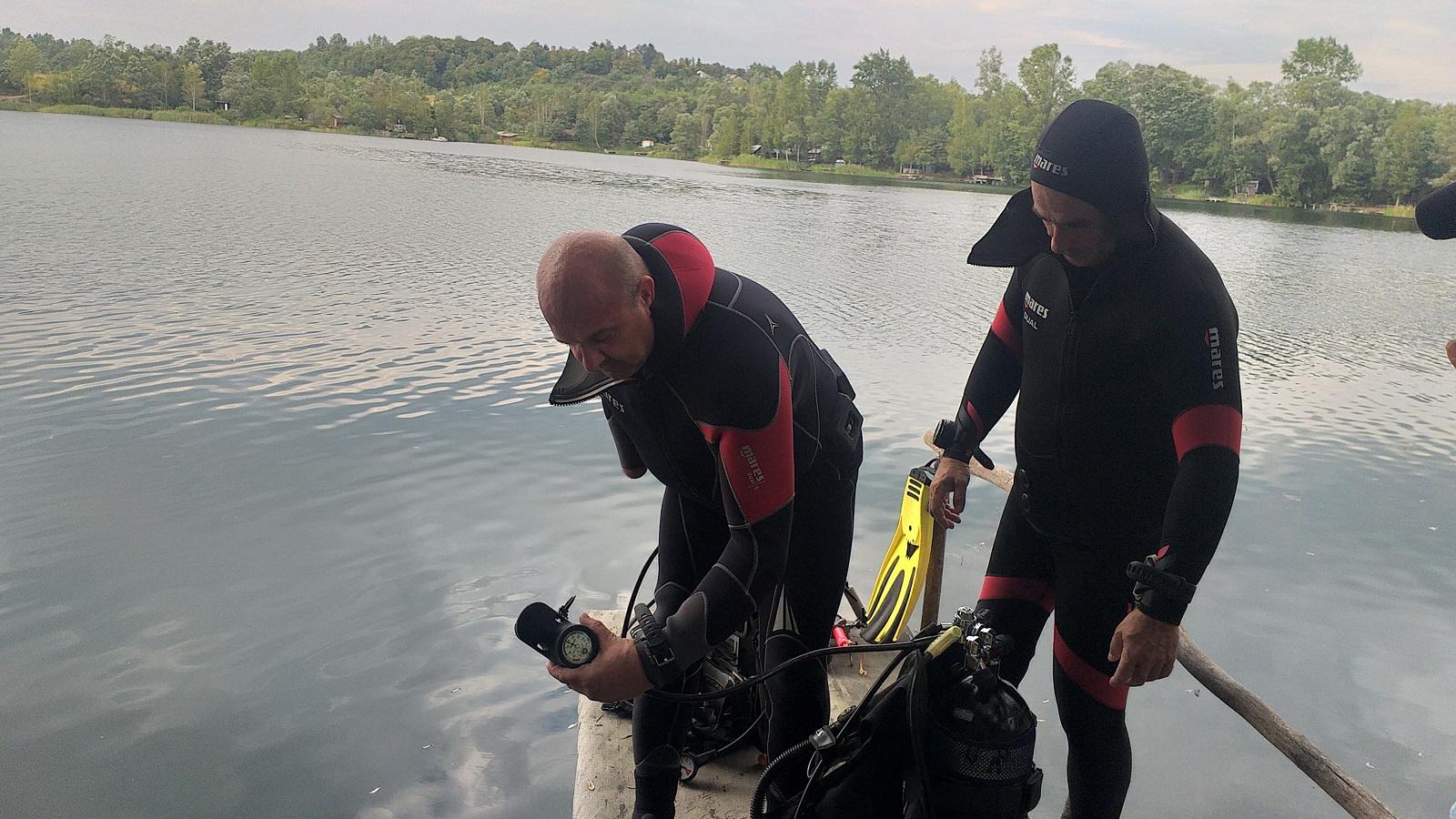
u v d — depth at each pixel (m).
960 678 1.78
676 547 2.24
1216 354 1.91
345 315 11.61
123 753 3.77
